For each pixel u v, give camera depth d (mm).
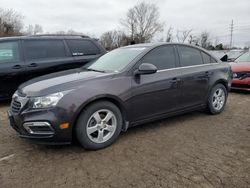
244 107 5980
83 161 3297
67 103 3316
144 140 3957
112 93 3654
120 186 2746
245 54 9016
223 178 2875
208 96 5082
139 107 4020
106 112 3674
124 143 3848
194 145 3764
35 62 6277
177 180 2844
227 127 4539
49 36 6707
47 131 3312
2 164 3238
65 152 3561
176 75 4453
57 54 6625
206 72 4973
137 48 4520
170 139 3994
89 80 3621
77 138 3482
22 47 6238
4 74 5941
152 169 3078
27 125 3332
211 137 4074
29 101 3355
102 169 3094
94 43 7355
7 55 6059
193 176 2920
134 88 3908
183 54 4762
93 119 3562
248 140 3953
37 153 3539
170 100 4414
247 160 3289
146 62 4188
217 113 5352
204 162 3238
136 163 3230
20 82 6164
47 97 3303
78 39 7082
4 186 2760
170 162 3248
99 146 3613
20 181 2855
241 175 2930
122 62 4188
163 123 4750
